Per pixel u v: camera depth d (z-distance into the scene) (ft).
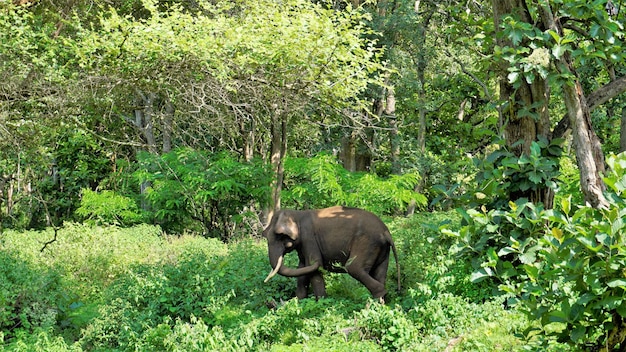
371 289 35.76
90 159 91.20
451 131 88.79
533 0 32.76
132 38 44.88
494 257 26.96
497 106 34.19
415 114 90.53
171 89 46.26
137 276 37.24
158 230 63.31
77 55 43.65
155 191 67.87
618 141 63.72
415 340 27.61
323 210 37.63
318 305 33.76
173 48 43.91
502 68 33.45
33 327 35.47
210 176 64.75
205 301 36.14
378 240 36.09
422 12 81.25
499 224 31.86
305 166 62.03
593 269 18.54
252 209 69.56
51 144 54.90
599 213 19.13
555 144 33.06
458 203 34.55
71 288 42.55
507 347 25.39
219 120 48.70
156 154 67.97
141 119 79.77
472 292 31.55
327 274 39.34
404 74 75.72
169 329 31.81
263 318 31.07
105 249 52.37
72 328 37.76
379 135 82.99
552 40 30.94
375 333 28.78
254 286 38.42
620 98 55.31
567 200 19.60
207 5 52.19
